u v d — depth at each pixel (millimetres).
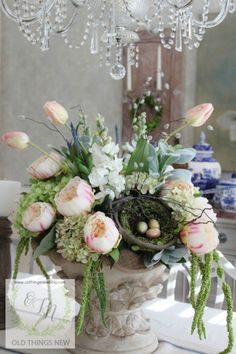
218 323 1732
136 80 5234
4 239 1658
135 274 1310
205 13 2301
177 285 3043
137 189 1353
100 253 1241
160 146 1411
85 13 4559
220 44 4973
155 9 2191
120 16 2225
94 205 1311
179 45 2354
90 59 5387
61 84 5551
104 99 5379
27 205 1389
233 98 4961
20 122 5738
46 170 1397
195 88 5105
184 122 1453
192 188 1369
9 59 5746
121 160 1361
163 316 1766
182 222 1299
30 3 2340
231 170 4992
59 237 1299
